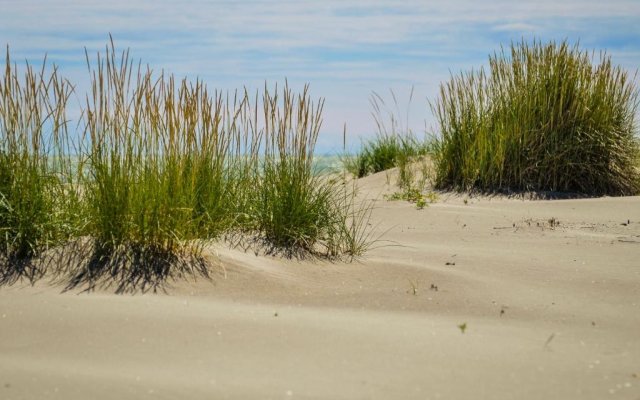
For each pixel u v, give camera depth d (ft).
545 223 21.17
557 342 10.73
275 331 10.69
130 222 14.29
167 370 9.06
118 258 13.91
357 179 31.22
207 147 16.07
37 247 14.19
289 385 8.61
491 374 9.18
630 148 29.32
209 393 8.32
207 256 14.39
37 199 14.55
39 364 9.26
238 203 17.07
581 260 16.30
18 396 8.20
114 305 11.81
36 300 12.08
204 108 15.79
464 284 14.07
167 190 14.61
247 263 14.42
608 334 11.21
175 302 12.18
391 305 12.82
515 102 28.89
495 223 21.26
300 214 16.44
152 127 14.76
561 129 28.32
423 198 26.35
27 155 14.58
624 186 28.17
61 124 14.88
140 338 10.29
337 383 8.71
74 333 10.49
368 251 17.03
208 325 10.89
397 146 35.01
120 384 8.56
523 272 15.21
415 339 10.55
